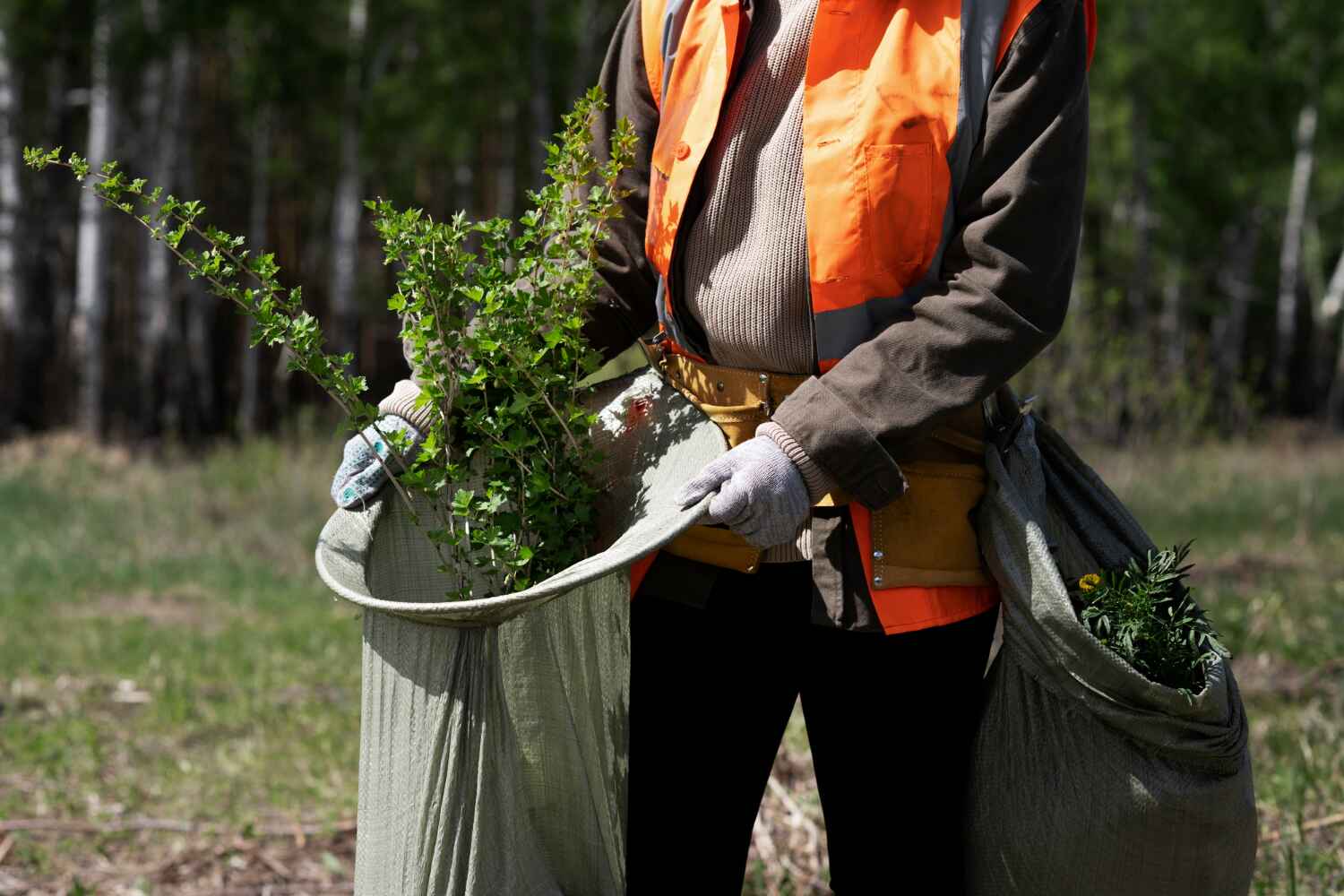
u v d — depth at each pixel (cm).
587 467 212
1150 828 191
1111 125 2458
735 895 215
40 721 534
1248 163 2548
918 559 199
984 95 195
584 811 204
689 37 212
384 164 2388
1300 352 3183
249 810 424
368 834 194
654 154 215
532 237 207
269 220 2258
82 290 1722
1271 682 535
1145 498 1231
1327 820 344
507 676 202
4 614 790
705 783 210
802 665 209
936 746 206
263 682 597
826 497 199
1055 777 197
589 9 2223
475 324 205
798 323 204
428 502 210
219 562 992
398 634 190
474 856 187
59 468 1398
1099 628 194
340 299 1945
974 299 189
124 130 1941
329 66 1927
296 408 2134
